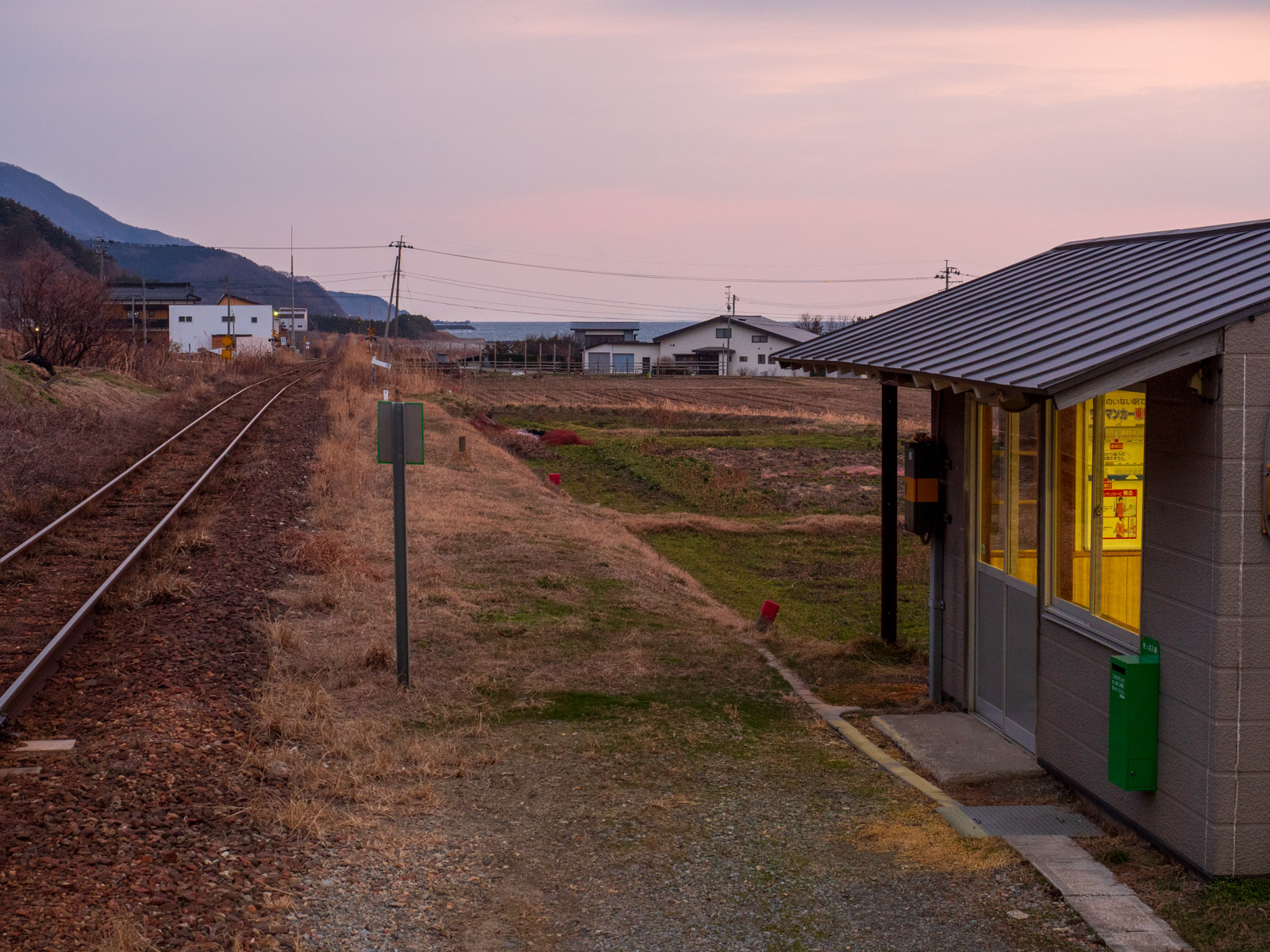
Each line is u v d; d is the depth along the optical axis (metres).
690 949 4.57
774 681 9.26
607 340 117.50
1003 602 7.84
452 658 9.31
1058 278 8.15
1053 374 5.13
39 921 4.27
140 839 5.16
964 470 8.35
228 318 86.62
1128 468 6.01
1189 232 7.55
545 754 7.13
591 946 4.59
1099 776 6.14
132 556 11.47
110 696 7.50
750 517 22.14
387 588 11.67
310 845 5.41
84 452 19.62
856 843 5.70
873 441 36.12
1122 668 5.50
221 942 4.28
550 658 9.53
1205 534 5.04
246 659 8.65
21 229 114.69
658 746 7.36
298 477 19.42
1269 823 5.03
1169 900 4.94
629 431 40.19
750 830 5.89
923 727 8.00
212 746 6.61
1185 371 5.15
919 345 7.65
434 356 76.88
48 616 9.58
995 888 5.12
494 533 15.58
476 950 4.52
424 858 5.42
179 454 21.38
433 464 23.14
